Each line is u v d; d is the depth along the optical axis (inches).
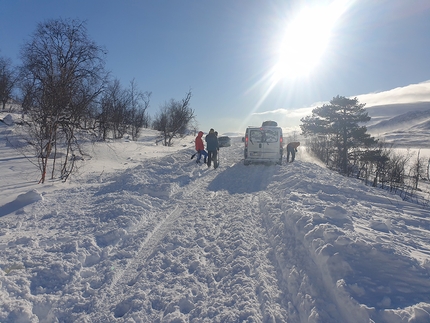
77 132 491.2
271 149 548.4
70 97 414.6
